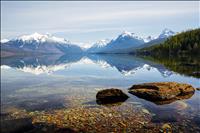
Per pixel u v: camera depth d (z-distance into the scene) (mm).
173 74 61969
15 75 72625
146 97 29328
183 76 56375
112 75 65562
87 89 40188
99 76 63625
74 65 123625
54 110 25078
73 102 28938
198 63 90062
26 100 31297
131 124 19344
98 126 19062
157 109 23891
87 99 30562
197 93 32094
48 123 20109
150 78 55844
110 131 17875
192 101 27078
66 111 24234
